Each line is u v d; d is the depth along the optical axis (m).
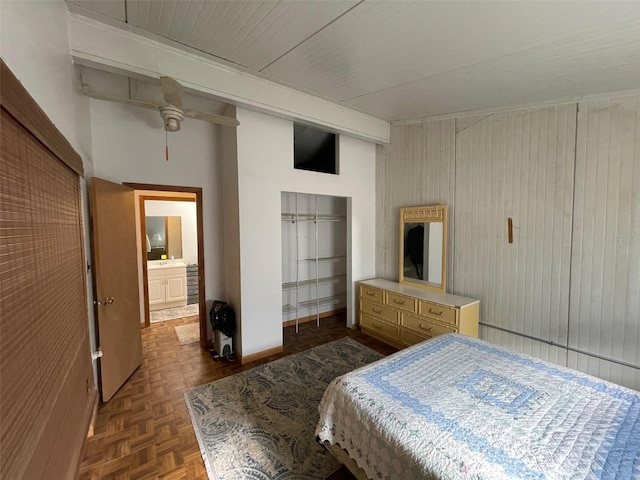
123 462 1.78
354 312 4.11
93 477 1.67
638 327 2.28
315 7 1.70
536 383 1.59
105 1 1.70
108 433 2.02
